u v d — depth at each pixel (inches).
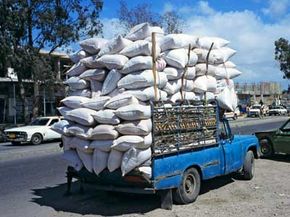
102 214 251.3
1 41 999.6
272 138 487.8
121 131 235.9
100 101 245.1
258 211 246.2
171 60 260.2
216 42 299.7
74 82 271.3
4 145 810.8
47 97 1389.0
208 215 238.5
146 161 235.5
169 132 248.1
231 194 295.4
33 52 1069.1
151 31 263.7
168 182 245.9
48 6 1072.8
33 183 359.3
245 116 2026.3
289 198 280.1
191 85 279.3
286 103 3179.1
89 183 266.8
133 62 246.5
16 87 1541.6
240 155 331.6
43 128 814.5
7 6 1002.1
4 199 298.0
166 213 245.8
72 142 259.8
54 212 259.3
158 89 250.8
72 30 1099.9
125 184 247.1
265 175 374.0
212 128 291.9
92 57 265.3
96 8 1120.2
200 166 273.3
